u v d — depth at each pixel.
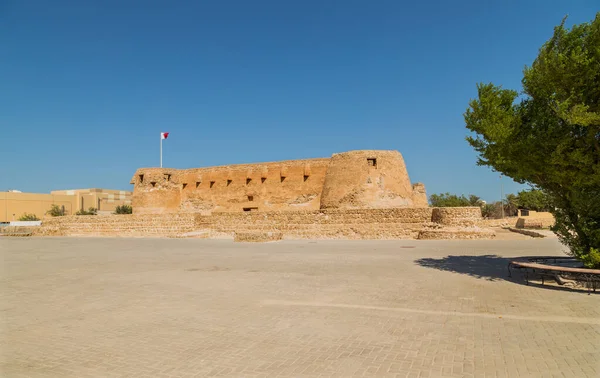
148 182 47.12
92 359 6.31
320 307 9.24
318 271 14.48
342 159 37.94
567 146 11.03
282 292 10.93
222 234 37.88
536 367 5.72
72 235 45.75
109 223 44.12
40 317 8.80
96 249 26.11
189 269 15.62
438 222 30.59
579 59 10.30
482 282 11.96
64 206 88.31
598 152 10.91
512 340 6.84
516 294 10.31
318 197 42.00
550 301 9.54
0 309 9.57
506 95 12.94
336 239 32.25
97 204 94.69
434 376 5.45
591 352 6.27
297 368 5.78
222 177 47.53
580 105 10.18
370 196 36.22
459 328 7.52
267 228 36.28
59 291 11.66
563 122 11.57
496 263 15.80
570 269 10.70
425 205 44.44
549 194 12.80
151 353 6.51
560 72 10.64
